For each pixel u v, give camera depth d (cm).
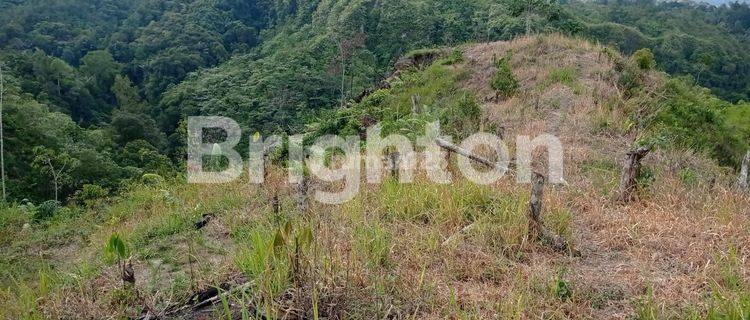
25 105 2675
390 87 1593
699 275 338
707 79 5094
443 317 292
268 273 299
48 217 940
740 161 887
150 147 3114
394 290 315
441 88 1344
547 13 2125
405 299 306
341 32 4609
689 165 667
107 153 2742
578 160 678
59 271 468
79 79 4759
